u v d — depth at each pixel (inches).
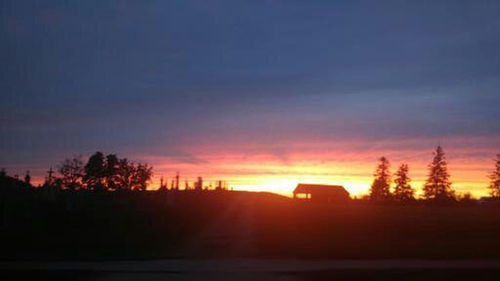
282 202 1889.8
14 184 1699.1
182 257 987.3
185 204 1749.5
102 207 1614.2
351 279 776.9
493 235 1248.8
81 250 1102.4
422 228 1355.8
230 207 1720.0
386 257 960.3
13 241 1197.1
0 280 813.9
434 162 2997.0
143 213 1576.0
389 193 3161.9
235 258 965.2
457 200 2837.1
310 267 855.7
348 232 1305.4
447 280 768.3
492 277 780.0
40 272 847.1
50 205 1572.3
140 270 845.2
